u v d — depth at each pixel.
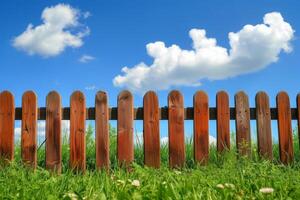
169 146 1.87
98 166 1.84
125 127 1.86
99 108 1.86
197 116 1.89
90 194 0.98
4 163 1.83
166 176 1.27
